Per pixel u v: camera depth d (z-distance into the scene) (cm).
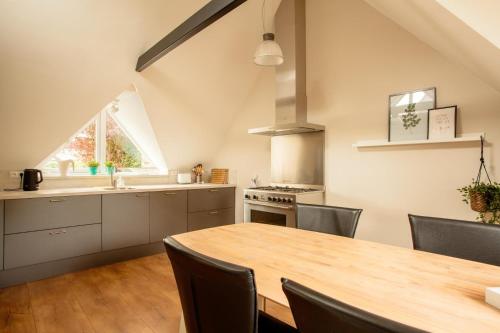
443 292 95
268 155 406
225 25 335
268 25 369
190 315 100
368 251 142
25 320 209
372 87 300
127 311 223
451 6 131
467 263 124
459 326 75
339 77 326
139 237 350
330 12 334
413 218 159
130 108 382
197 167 459
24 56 256
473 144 238
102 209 321
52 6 241
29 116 291
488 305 86
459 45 177
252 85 423
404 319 78
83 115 321
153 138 405
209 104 407
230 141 459
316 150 347
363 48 306
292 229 190
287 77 346
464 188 234
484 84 232
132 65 314
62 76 284
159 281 281
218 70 375
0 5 225
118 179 368
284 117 349
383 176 292
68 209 297
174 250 96
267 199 334
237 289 79
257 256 135
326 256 134
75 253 302
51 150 327
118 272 305
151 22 289
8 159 308
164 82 348
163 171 447
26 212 273
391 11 224
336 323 58
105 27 273
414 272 113
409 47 274
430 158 261
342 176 324
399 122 279
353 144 305
